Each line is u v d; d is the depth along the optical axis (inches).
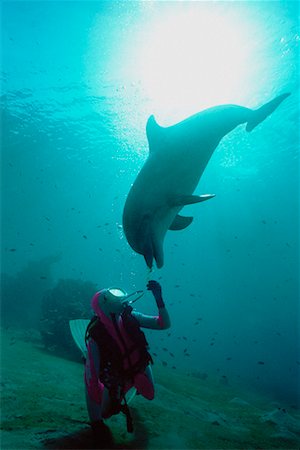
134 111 830.5
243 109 105.8
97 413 123.0
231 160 1051.3
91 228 1861.5
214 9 576.4
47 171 1194.6
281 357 1205.1
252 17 568.4
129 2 608.7
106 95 813.9
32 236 1688.0
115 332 116.9
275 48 602.9
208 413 204.5
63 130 1006.4
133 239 98.7
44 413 140.1
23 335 449.7
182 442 136.5
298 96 708.0
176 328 1521.9
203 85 721.0
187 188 100.0
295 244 1776.6
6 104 930.7
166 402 204.7
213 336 1448.1
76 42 725.3
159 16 620.4
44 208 1520.7
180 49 665.6
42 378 207.5
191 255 2180.1
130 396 186.7
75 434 122.2
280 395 666.2
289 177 1194.0
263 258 1925.4
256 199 1438.2
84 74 787.4
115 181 1299.2
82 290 482.9
